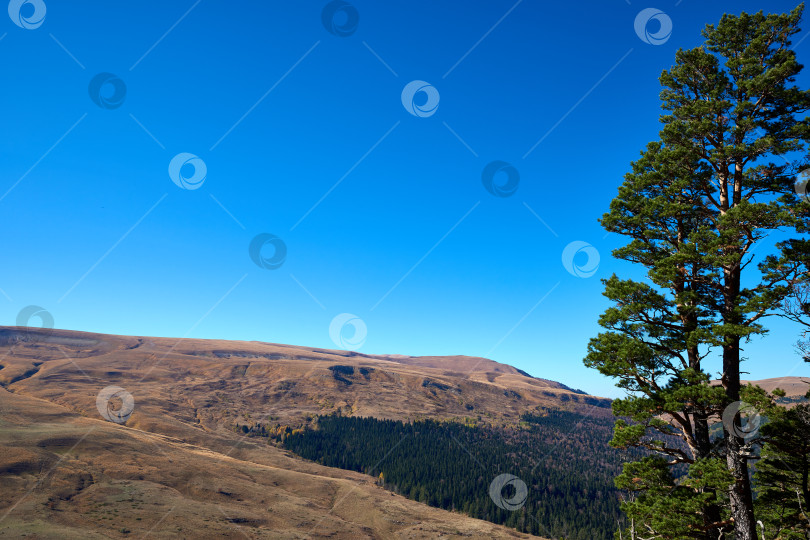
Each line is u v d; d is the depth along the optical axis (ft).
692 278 80.43
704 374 73.87
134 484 403.95
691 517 75.31
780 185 77.61
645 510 78.13
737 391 74.08
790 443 73.31
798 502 80.33
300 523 411.75
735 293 77.56
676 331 82.53
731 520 71.56
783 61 77.82
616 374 82.48
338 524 431.43
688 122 84.94
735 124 82.79
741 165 82.07
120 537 304.71
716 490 73.72
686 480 73.77
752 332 69.82
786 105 78.54
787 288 69.77
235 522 377.91
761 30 79.87
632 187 92.12
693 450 78.18
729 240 74.33
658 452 81.71
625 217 90.53
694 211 86.38
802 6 75.82
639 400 79.71
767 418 72.49
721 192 83.41
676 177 87.56
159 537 315.58
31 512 315.37
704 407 73.56
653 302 82.28
